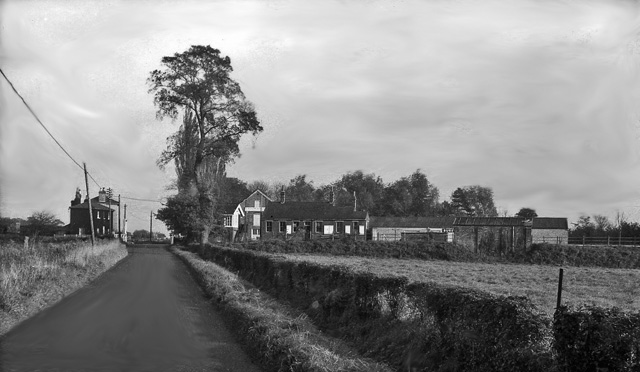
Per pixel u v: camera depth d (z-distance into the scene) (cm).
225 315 1756
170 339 1409
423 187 13650
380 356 1195
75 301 2064
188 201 8150
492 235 6488
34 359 1173
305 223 9019
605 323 706
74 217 11706
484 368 914
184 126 7050
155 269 3897
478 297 998
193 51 6825
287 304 2008
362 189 13838
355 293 1516
